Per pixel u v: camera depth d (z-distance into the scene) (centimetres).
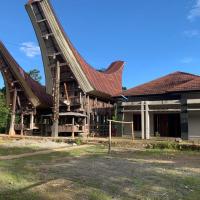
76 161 1541
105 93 3559
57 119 3253
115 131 3247
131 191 961
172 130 2922
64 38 3331
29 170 1248
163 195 924
